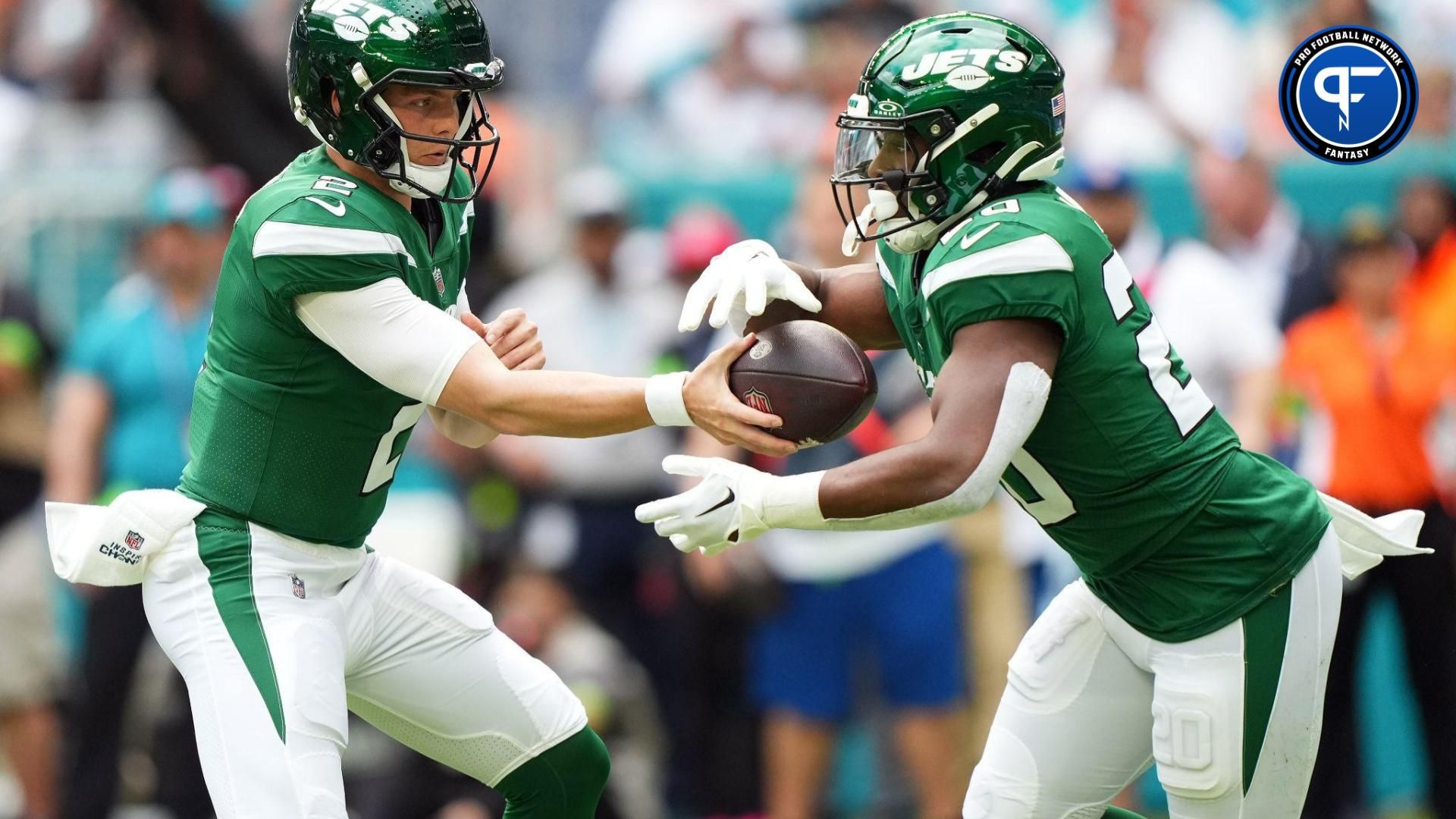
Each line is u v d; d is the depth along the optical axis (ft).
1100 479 39.04
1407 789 74.28
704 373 38.29
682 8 96.99
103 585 40.29
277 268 38.78
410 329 38.78
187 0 84.74
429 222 41.37
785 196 83.15
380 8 39.22
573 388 38.29
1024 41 39.17
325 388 39.93
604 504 69.82
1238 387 68.03
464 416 40.86
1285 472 40.91
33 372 71.15
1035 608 70.74
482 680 42.68
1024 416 36.88
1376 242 69.51
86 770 68.49
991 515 70.95
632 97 96.43
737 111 93.86
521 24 98.53
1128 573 40.14
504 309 74.84
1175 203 81.25
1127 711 41.98
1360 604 68.95
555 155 95.45
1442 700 68.85
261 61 86.99
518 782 43.42
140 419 69.56
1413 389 69.36
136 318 69.92
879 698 71.10
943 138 38.50
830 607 66.69
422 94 39.70
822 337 39.55
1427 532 69.00
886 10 94.99
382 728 44.06
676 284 73.87
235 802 38.37
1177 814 40.68
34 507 70.74
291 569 40.55
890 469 36.88
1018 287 37.11
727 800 69.97
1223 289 68.23
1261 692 39.34
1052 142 39.34
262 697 38.81
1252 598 39.24
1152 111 90.63
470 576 69.36
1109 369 38.34
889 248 41.55
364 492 41.37
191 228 69.72
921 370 41.37
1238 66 92.22
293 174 40.52
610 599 69.87
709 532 38.11
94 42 86.43
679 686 69.82
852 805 72.23
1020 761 42.78
